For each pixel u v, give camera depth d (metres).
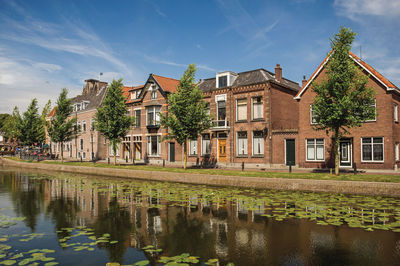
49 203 12.92
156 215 10.42
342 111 16.23
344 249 6.86
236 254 6.65
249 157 25.78
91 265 6.07
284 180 15.70
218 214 10.39
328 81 17.19
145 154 34.16
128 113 36.72
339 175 16.55
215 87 28.78
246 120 26.06
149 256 6.56
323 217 9.58
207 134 28.73
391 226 8.45
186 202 12.65
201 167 26.41
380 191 13.31
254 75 26.88
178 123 22.80
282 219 9.50
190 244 7.36
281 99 26.55
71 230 8.70
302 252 6.72
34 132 43.53
